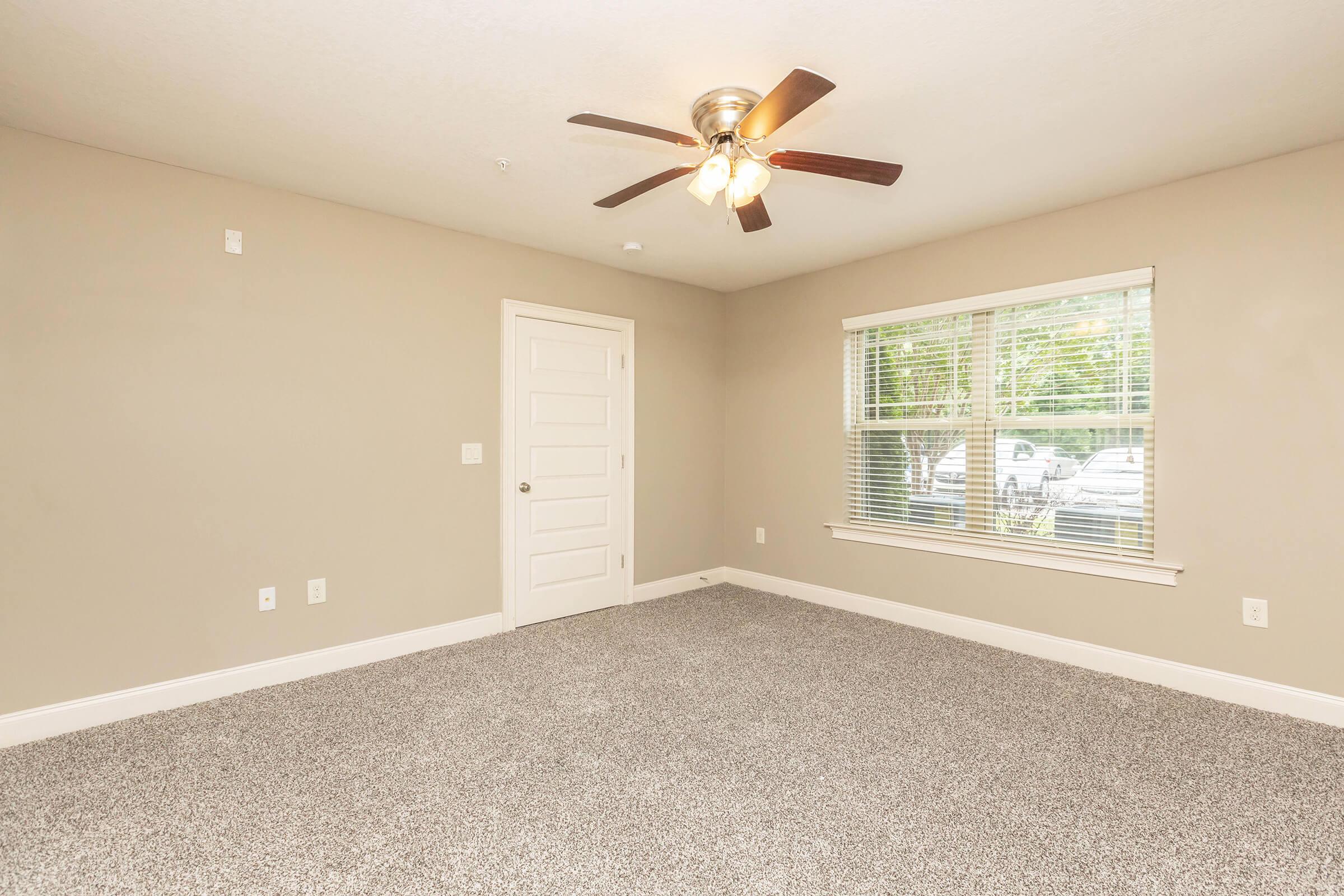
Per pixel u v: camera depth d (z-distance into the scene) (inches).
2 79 80.4
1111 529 121.6
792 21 69.2
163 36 71.8
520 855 67.2
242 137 96.3
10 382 92.6
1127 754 88.7
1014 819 73.8
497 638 141.9
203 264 108.6
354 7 66.8
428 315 135.1
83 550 98.1
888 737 94.1
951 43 73.2
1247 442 105.7
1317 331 99.4
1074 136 95.6
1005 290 133.6
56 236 96.0
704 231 139.1
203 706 105.7
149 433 103.6
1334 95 84.0
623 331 170.7
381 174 110.0
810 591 173.6
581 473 161.6
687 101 87.0
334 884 62.7
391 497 130.0
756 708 104.2
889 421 157.5
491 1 65.7
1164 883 63.0
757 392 188.2
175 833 71.0
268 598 115.1
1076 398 125.7
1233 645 107.0
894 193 117.0
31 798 78.1
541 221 133.1
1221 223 107.7
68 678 96.9
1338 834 70.7
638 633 145.3
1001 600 135.5
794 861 66.2
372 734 95.3
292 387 117.7
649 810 75.7
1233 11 67.4
